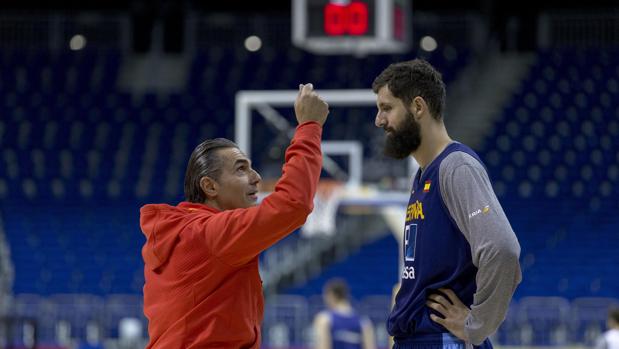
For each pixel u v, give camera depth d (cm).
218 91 2586
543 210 2177
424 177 379
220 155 397
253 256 377
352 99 1208
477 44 2748
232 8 2864
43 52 2708
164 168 2350
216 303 375
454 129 2416
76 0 2786
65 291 2039
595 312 1734
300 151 371
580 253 2061
